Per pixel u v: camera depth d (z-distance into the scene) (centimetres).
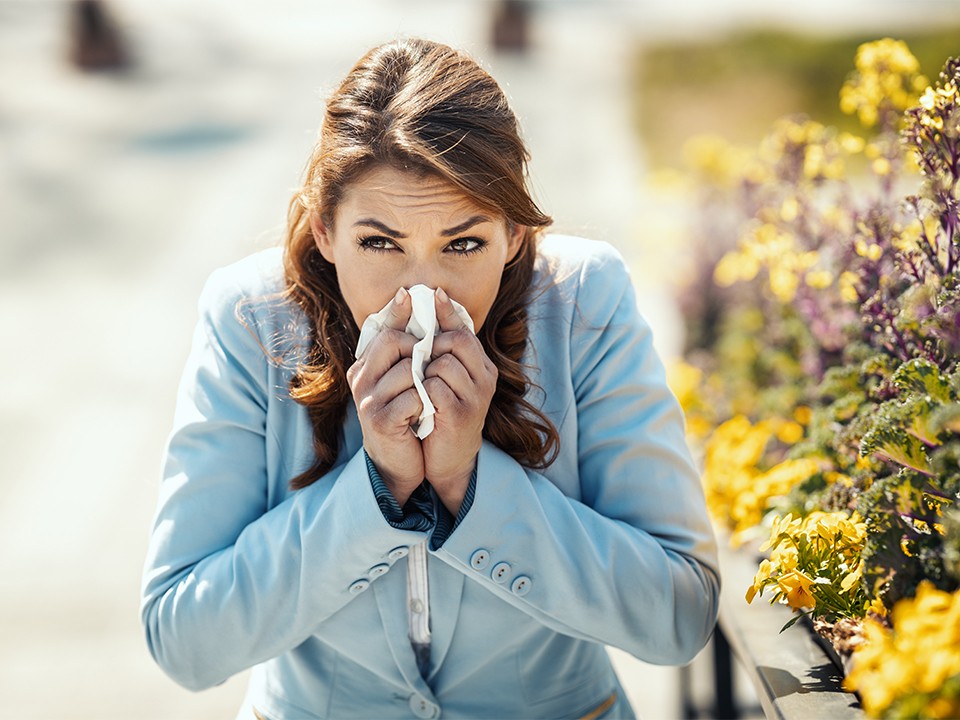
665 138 1059
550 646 167
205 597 154
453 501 154
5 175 1088
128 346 650
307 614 152
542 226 150
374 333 146
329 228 148
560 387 165
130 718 340
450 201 139
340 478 152
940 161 152
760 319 324
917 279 160
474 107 142
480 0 2077
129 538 446
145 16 2072
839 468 179
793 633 155
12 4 2233
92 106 1393
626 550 155
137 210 950
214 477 162
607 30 1822
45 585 414
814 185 244
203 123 1262
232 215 912
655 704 338
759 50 1436
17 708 343
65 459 516
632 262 616
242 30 1902
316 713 167
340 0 2175
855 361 199
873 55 207
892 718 108
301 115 1262
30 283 778
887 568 128
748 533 189
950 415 122
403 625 159
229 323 166
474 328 151
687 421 278
